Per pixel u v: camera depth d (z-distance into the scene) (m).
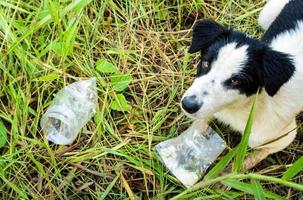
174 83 1.27
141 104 1.24
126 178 1.16
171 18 1.39
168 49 1.34
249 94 1.03
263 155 1.20
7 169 1.12
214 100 1.01
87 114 1.19
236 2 1.41
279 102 1.09
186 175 1.15
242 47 1.00
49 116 1.18
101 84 1.23
